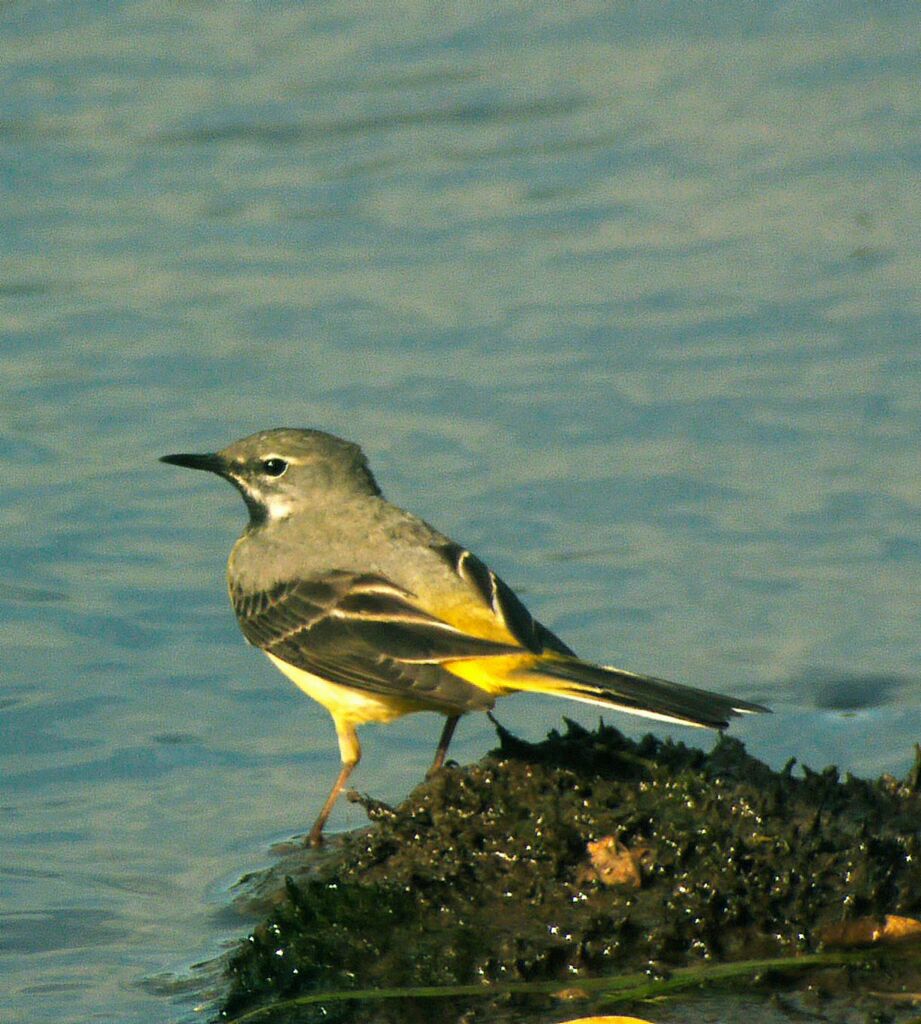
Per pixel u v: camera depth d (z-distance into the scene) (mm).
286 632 11055
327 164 22734
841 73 25047
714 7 27562
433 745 12508
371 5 27625
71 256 20375
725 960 8977
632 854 9516
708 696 9680
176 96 24266
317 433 11938
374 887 9594
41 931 10031
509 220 21391
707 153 22953
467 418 17000
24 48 25703
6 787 11852
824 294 19344
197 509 15805
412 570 10852
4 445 16500
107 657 13562
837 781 10117
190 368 17938
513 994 8820
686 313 19078
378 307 19328
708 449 16391
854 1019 8391
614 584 14383
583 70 25375
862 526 15102
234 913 10211
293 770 12094
